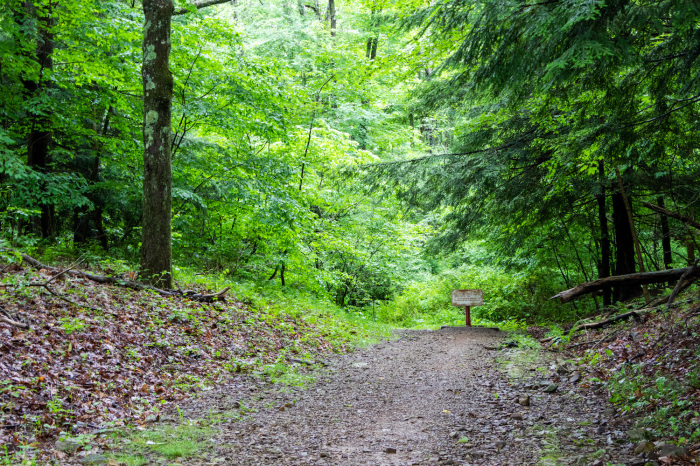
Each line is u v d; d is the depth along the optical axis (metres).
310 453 4.26
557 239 14.45
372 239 19.33
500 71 5.47
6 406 4.32
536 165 12.20
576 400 5.77
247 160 13.83
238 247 15.73
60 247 10.65
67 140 12.59
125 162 12.81
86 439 4.12
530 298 16.38
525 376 7.27
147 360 6.47
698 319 7.13
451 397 6.34
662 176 10.51
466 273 19.94
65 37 11.68
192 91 12.98
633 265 12.55
